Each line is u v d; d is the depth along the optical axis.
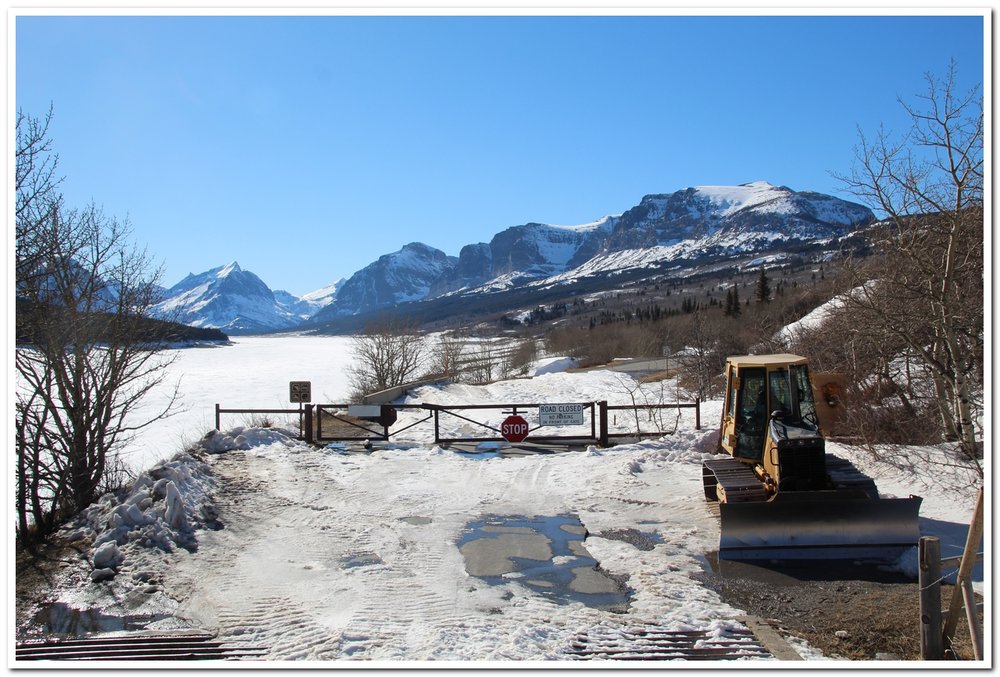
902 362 15.97
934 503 10.27
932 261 11.41
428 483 12.67
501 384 33.38
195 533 9.55
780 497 8.83
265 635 6.72
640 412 20.94
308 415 16.44
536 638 6.57
